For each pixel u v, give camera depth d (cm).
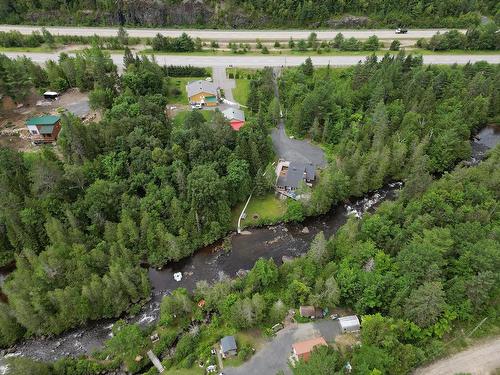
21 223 8694
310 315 7338
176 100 13988
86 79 13688
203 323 7581
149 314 7950
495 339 6881
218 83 14688
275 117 12950
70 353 7294
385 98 12975
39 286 7612
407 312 6750
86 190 9256
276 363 6706
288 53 16312
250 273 7988
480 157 12219
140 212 9062
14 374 6138
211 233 9356
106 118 11225
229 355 6825
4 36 15775
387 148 10650
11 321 7344
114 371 6919
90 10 17688
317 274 7919
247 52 16350
